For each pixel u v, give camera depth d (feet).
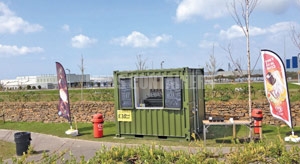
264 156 12.05
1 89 112.68
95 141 37.60
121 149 13.41
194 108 36.47
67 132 42.80
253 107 43.55
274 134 35.24
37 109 59.11
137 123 37.14
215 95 52.42
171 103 34.63
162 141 34.68
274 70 32.32
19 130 50.78
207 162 11.73
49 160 13.29
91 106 54.60
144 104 36.94
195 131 36.35
